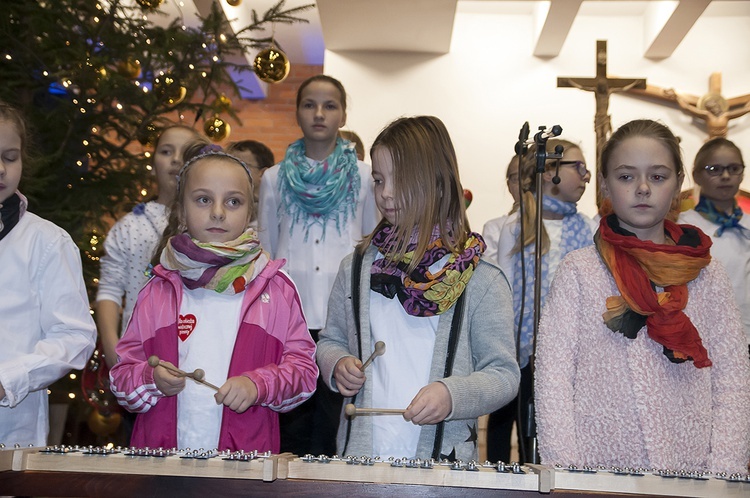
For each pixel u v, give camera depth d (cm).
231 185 201
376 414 179
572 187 310
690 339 176
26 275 194
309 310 299
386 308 195
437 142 199
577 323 186
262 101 754
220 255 195
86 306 203
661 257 181
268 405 185
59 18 400
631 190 185
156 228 287
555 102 634
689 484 135
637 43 640
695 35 640
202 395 189
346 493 135
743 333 183
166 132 294
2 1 400
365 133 635
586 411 181
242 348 192
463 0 630
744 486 135
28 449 142
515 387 184
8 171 189
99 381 315
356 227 305
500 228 345
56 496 138
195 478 136
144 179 420
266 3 655
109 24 417
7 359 189
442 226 196
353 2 541
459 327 189
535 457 202
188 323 195
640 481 135
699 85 635
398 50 637
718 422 175
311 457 140
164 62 425
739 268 346
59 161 408
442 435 184
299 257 302
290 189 305
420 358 190
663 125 192
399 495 134
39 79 421
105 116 414
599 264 190
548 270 298
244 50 441
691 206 439
